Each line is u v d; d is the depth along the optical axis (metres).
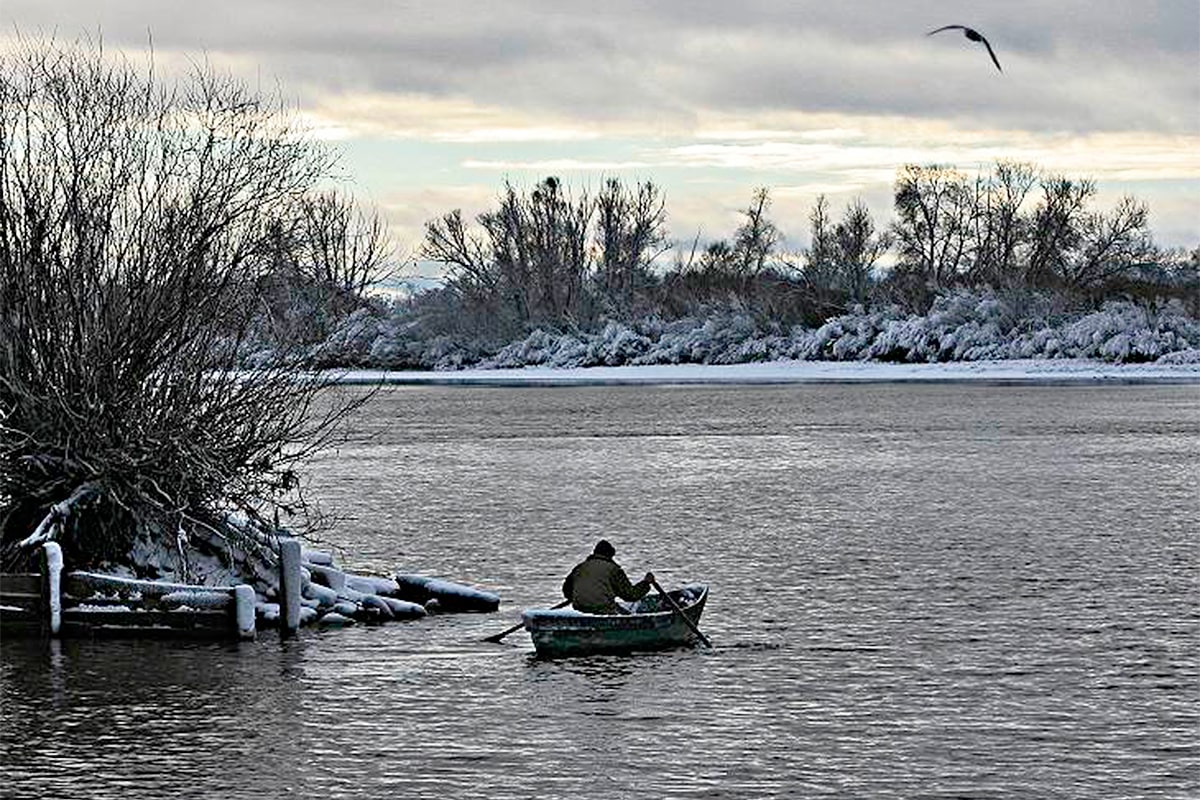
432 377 184.38
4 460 36.34
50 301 36.34
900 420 108.94
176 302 36.66
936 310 180.88
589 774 25.47
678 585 42.88
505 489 68.38
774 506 61.28
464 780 25.19
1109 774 25.38
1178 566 45.41
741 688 30.97
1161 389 142.38
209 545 37.56
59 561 35.34
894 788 24.72
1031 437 93.06
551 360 197.12
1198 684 31.06
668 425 107.50
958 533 52.94
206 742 27.33
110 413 36.25
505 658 33.66
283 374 38.06
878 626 36.91
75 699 30.09
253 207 37.59
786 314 194.50
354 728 28.12
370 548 51.00
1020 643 34.97
